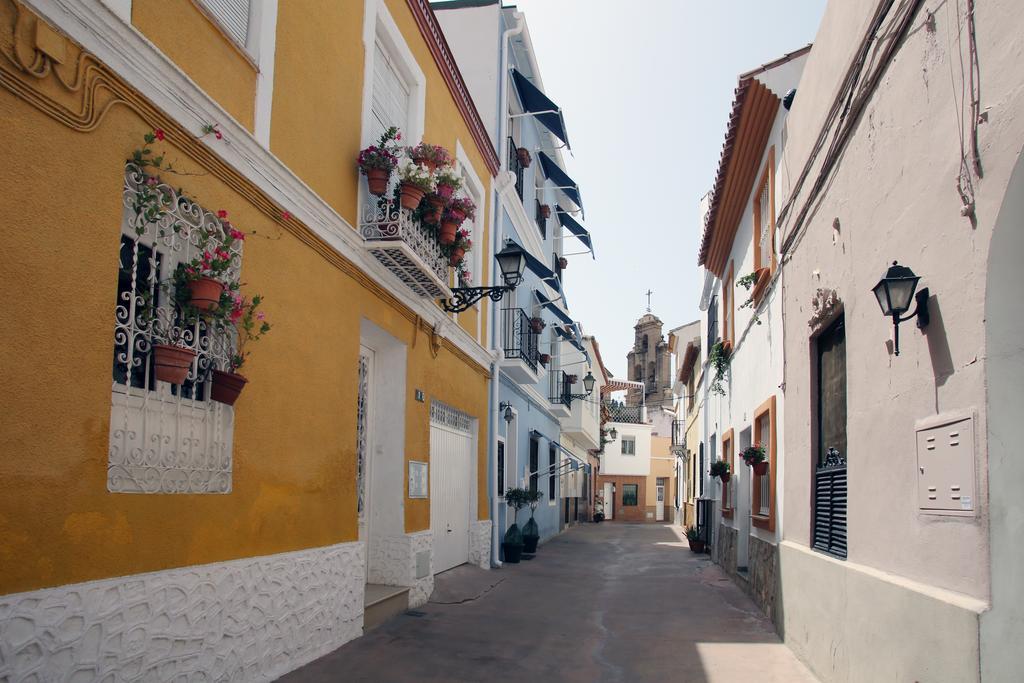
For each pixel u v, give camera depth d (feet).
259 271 17.75
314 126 20.92
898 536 16.25
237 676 16.30
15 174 11.02
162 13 14.37
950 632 13.03
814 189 23.76
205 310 14.74
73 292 12.02
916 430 15.26
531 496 53.06
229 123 16.21
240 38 17.56
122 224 13.55
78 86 12.11
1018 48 11.55
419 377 30.22
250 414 17.17
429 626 25.95
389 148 24.66
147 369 13.97
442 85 33.35
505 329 48.98
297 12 19.94
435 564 34.60
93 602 12.18
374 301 25.22
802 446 25.81
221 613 15.71
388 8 26.76
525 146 57.47
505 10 48.88
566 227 75.72
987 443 12.32
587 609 32.76
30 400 11.19
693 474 81.61
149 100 13.83
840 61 21.22
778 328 30.60
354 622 22.74
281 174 18.61
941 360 14.17
